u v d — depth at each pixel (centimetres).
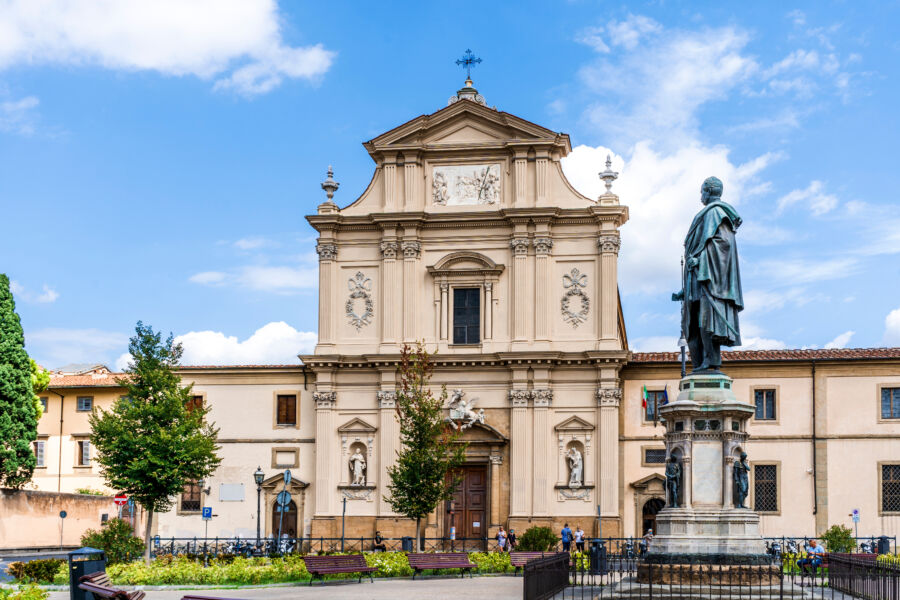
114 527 4638
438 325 6169
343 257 6341
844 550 5197
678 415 2650
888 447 5844
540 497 5941
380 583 3922
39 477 6975
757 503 5928
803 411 5947
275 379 6400
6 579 4075
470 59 6556
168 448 4966
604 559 4272
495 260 6194
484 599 3184
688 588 2439
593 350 5969
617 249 6088
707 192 2767
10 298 6531
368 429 6159
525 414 6022
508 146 6203
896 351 6109
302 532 6219
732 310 2703
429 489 5238
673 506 2627
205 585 3803
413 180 6294
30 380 6519
